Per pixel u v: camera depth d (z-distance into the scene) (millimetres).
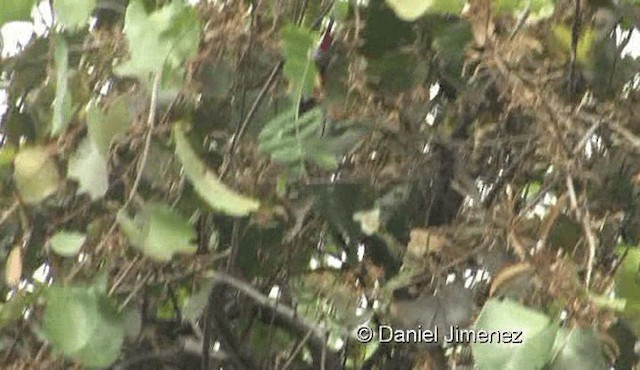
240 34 1549
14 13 1566
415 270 1563
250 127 1604
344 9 1596
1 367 1545
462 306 1554
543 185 1583
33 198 1505
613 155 1599
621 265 1442
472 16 1507
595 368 1368
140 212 1474
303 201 1622
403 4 1493
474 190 1620
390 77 1614
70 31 1551
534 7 1554
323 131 1592
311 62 1500
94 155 1487
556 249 1490
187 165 1463
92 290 1461
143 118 1506
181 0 1474
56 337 1442
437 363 1599
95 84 1562
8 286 1566
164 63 1453
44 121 1604
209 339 1621
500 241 1522
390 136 1629
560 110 1524
